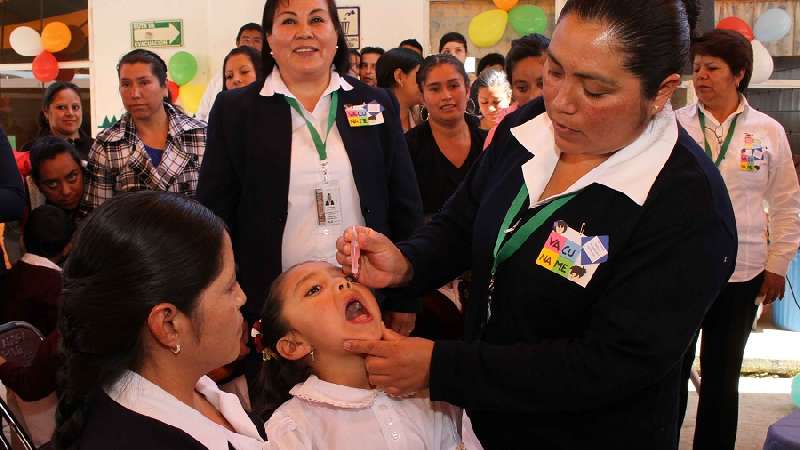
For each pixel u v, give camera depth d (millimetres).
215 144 2035
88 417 900
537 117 1380
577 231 1212
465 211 1501
